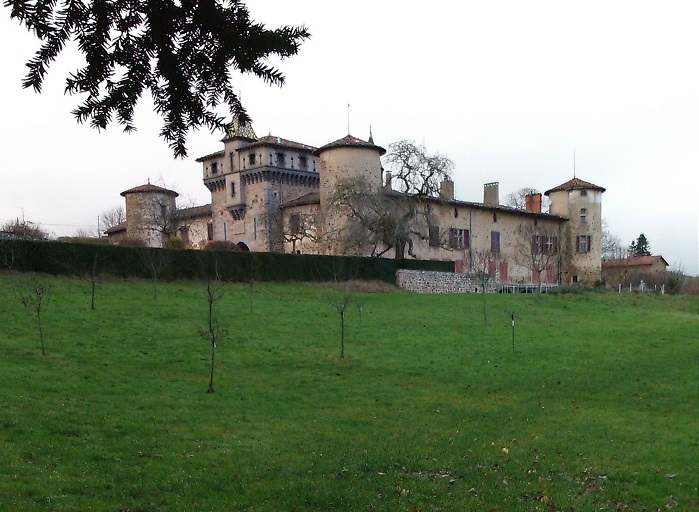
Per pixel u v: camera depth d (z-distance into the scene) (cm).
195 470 1184
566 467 1273
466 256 6675
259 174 6900
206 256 4275
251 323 3044
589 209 7875
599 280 6862
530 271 7431
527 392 2047
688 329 3338
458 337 3028
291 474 1181
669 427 1602
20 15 399
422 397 1967
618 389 2081
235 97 498
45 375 1859
